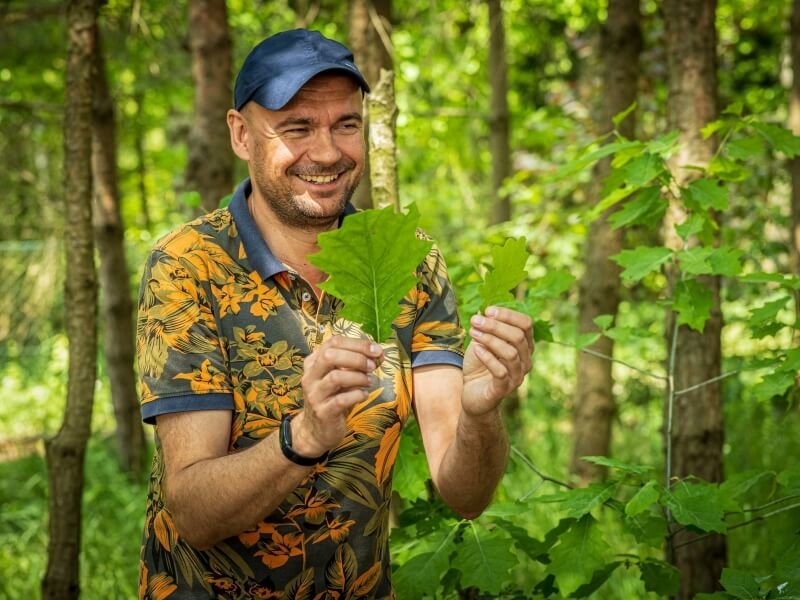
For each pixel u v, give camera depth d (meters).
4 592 4.11
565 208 6.15
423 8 7.72
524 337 1.56
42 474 6.04
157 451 1.77
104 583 4.12
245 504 1.53
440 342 1.86
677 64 2.98
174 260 1.69
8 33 6.48
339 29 6.88
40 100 7.24
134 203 9.01
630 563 2.31
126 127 7.52
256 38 6.70
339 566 1.75
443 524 2.39
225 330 1.69
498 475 1.79
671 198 2.93
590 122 6.11
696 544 2.93
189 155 4.08
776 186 5.92
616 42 4.49
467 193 9.15
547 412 6.89
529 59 9.09
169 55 6.54
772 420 5.37
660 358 6.69
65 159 2.89
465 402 1.66
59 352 8.28
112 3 4.31
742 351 6.70
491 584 2.15
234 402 1.68
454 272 2.78
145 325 1.67
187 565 1.73
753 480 2.29
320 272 1.78
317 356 1.45
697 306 2.50
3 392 8.32
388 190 2.59
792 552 2.03
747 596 1.93
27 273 9.00
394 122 2.61
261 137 1.70
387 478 1.79
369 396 1.74
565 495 2.22
